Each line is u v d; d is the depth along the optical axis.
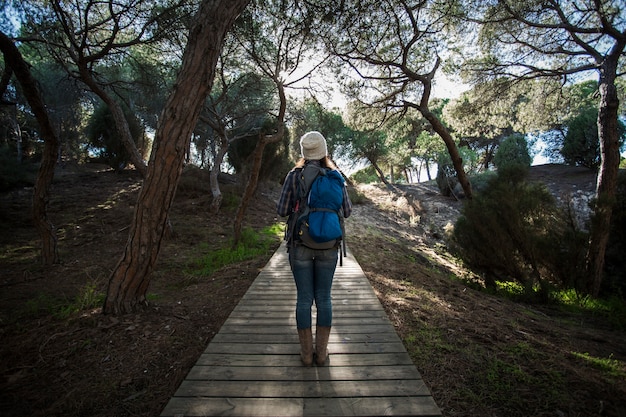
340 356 3.10
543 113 12.34
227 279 6.26
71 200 13.28
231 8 3.86
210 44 3.80
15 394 2.71
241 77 12.03
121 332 3.62
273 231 11.56
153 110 15.62
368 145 24.27
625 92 11.49
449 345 3.42
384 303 4.63
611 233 8.73
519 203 7.44
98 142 17.73
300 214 2.75
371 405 2.43
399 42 10.04
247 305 4.51
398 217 17.31
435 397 2.61
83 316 4.07
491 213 7.39
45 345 3.44
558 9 9.33
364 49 9.89
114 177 17.34
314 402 2.46
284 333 3.60
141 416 2.45
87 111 21.33
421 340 3.51
